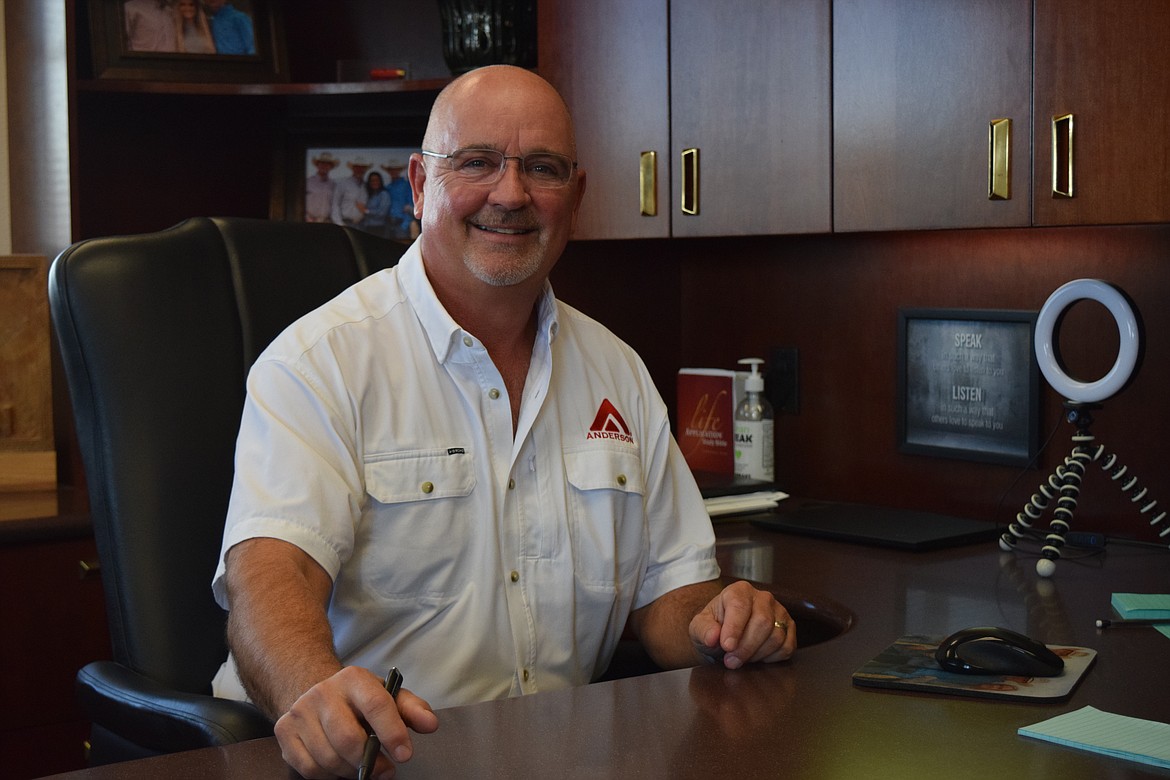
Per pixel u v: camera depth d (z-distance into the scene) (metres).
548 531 1.53
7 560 2.09
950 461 2.26
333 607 1.44
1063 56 1.73
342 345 1.46
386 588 1.44
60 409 2.56
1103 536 1.94
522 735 1.04
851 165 2.00
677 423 2.72
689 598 1.58
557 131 1.52
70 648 2.15
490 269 1.49
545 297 1.57
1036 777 0.95
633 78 2.29
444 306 1.56
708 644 1.28
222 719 1.24
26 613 2.11
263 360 1.45
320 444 1.40
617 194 2.35
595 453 1.57
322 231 1.78
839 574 1.81
